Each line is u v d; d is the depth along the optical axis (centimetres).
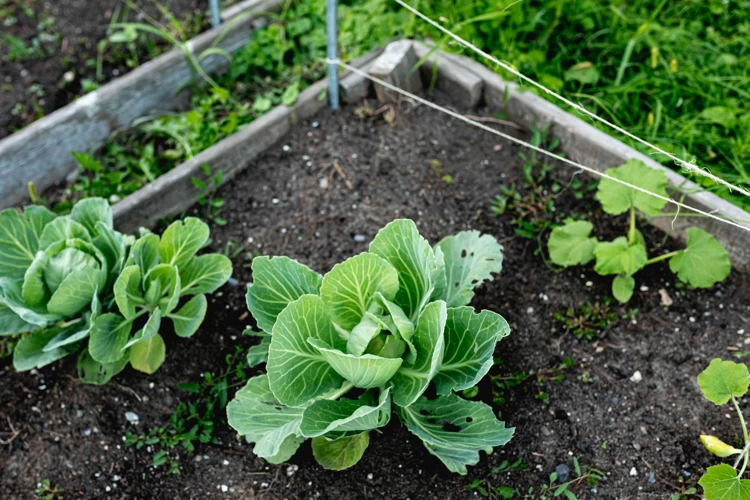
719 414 227
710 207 254
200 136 312
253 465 229
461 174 294
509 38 322
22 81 344
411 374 205
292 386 201
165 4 375
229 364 249
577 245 252
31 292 227
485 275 225
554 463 222
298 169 302
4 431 240
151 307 246
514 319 254
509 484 219
